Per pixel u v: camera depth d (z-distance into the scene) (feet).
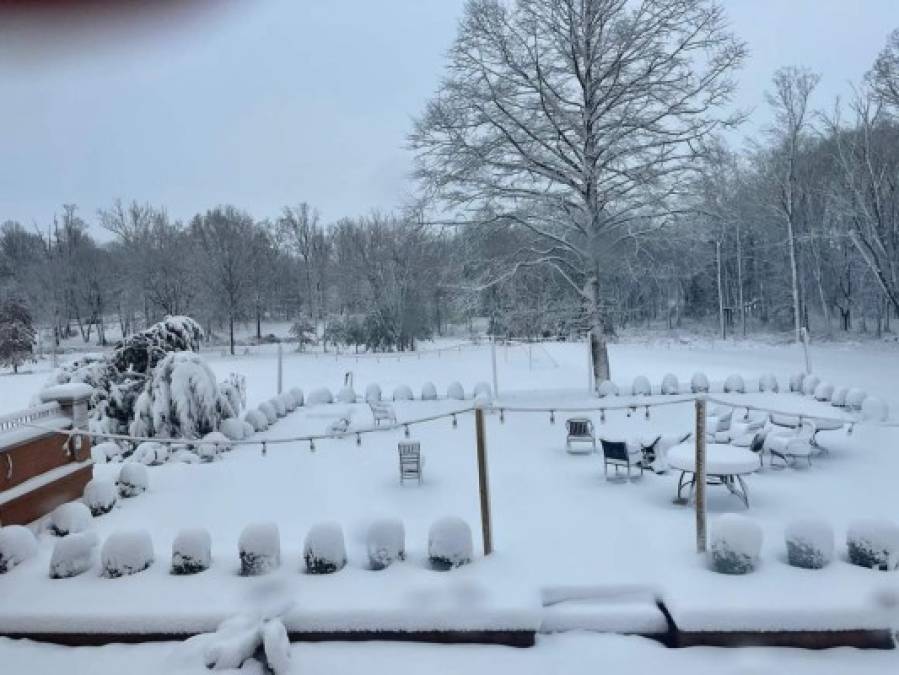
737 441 39.37
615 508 31.35
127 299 213.66
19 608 20.16
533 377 98.68
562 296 89.25
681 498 32.68
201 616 19.66
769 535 25.31
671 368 98.68
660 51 66.74
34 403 51.31
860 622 18.40
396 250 178.91
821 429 41.42
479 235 71.05
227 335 233.96
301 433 53.93
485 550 24.08
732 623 18.67
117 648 19.34
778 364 98.22
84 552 23.07
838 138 132.67
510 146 69.51
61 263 213.66
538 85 66.74
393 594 20.45
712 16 65.26
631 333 181.06
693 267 80.64
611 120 70.28
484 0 65.82
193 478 41.24
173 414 49.78
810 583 20.10
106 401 57.93
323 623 19.47
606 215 71.61
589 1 66.64
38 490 32.35
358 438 48.55
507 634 19.21
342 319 201.98
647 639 19.45
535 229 69.26
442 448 47.47
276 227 258.37
